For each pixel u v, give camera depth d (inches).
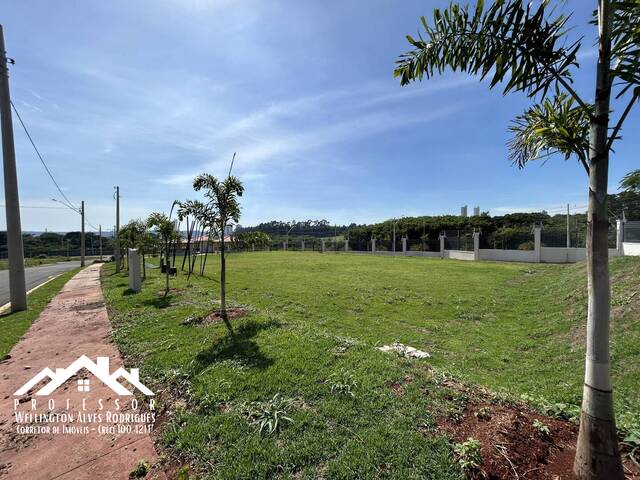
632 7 73.7
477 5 87.9
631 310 232.2
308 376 138.1
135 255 414.0
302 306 346.0
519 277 554.3
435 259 1010.1
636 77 71.0
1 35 323.6
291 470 86.0
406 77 108.4
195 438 101.4
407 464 85.1
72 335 229.1
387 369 141.9
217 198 255.3
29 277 782.5
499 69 88.5
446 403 113.6
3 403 134.6
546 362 195.2
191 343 188.5
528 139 114.0
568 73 87.3
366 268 722.2
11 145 328.8
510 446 88.6
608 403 72.6
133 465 94.9
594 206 73.1
